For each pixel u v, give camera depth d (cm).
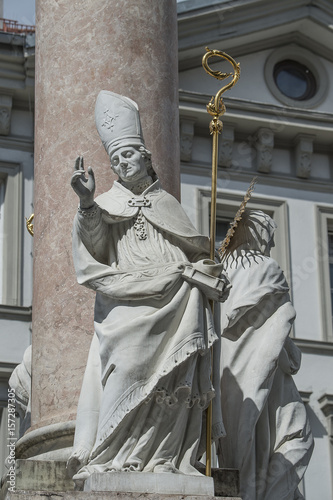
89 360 858
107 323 830
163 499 782
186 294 833
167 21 1056
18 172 2109
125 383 811
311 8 2298
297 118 2262
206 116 2202
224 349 988
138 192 881
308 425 994
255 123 2233
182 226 868
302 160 2262
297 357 1012
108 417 809
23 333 1970
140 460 807
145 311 826
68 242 988
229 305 1001
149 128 1017
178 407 820
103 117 883
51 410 948
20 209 2088
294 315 1006
